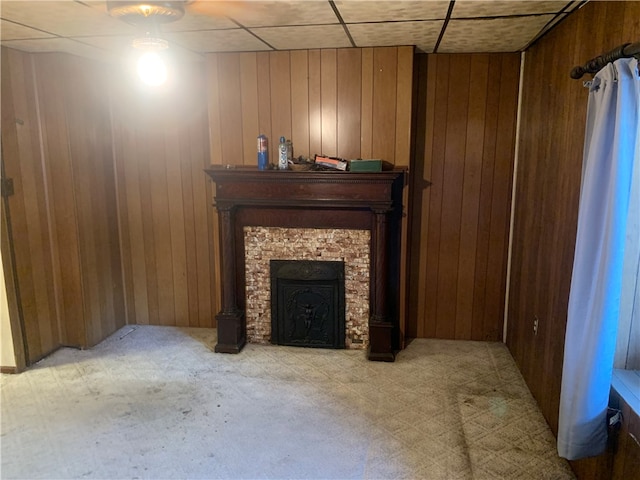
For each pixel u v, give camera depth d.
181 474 2.29
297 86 3.40
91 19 2.44
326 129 3.43
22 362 3.32
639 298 1.95
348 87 3.35
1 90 3.07
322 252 3.56
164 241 4.04
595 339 1.78
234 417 2.76
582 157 2.18
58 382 3.17
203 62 3.70
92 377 3.24
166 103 3.81
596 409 1.83
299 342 3.71
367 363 3.44
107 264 3.90
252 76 3.43
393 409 2.84
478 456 2.40
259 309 3.74
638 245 1.90
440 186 3.66
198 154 3.85
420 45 3.20
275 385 3.13
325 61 3.34
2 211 3.12
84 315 3.64
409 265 3.77
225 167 3.56
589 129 1.96
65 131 3.38
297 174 3.29
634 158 1.76
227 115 3.52
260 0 2.14
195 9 2.29
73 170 3.45
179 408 2.86
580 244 1.89
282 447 2.49
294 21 2.54
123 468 2.33
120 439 2.55
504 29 2.72
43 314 3.51
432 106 3.56
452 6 2.25
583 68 2.00
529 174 3.16
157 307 4.17
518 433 2.60
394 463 2.36
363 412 2.81
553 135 2.65
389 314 3.57
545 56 2.84
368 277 3.54
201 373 3.30
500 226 3.66
